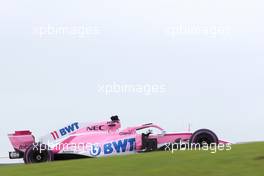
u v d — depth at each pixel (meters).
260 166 55.09
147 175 54.31
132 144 84.44
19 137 87.62
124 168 57.75
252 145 67.69
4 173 60.25
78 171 57.59
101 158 66.19
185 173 54.38
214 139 80.19
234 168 55.03
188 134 85.25
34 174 57.94
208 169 55.31
